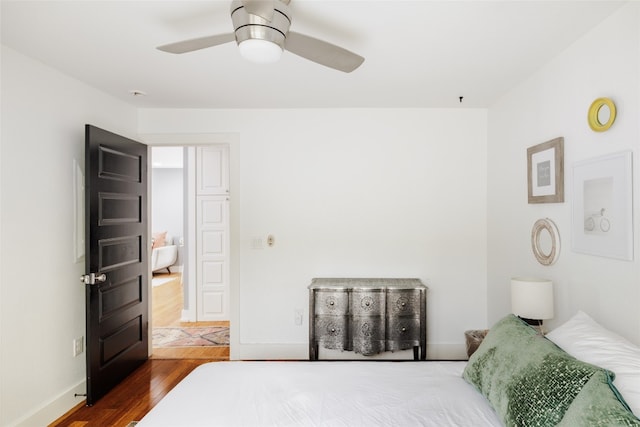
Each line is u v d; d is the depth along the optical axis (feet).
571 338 5.20
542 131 8.18
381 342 10.21
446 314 11.47
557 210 7.62
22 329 7.32
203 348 12.43
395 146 11.47
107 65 8.06
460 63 7.97
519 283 7.40
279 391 5.68
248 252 11.59
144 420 4.89
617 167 5.82
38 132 7.77
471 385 5.87
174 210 29.25
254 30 4.80
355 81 9.12
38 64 7.77
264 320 11.59
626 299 5.73
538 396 4.32
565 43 7.00
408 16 6.03
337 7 5.75
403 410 5.10
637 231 5.49
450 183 11.44
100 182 8.93
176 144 11.65
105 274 9.13
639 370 4.11
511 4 5.67
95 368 8.71
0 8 5.74
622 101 5.76
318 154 11.55
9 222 7.06
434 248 11.46
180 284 23.65
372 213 11.52
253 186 11.60
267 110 11.56
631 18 5.56
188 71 8.47
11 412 7.06
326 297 10.31
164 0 5.57
